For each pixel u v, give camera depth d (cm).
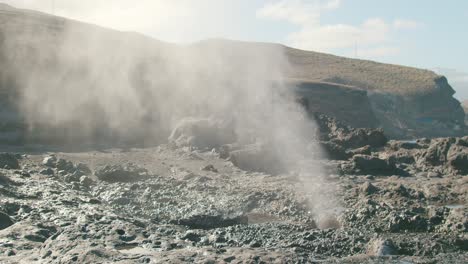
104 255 1278
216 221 2284
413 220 2253
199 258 1270
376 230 2250
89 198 2495
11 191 2378
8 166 3234
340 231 2116
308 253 1811
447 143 4203
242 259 1279
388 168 3950
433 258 1770
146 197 2858
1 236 1549
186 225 2289
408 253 1852
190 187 3100
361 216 2398
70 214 1975
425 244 1908
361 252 1856
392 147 4969
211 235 2042
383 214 2394
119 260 1245
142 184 3119
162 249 1404
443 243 1956
